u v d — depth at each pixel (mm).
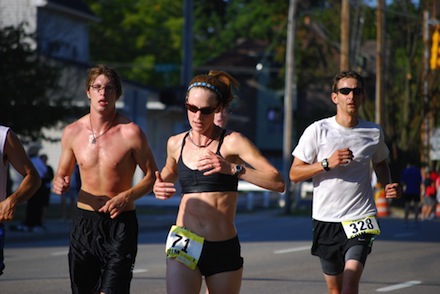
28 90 60781
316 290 28484
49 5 101125
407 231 58219
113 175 18125
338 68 120250
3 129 17141
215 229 16219
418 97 99438
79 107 64062
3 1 100875
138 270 33781
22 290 27688
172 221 65000
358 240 19297
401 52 105938
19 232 51406
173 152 16891
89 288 18422
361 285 30250
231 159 16469
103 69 18281
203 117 16219
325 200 19609
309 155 19844
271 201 111500
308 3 126500
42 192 52312
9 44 60844
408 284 30547
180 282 16047
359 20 107438
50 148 101250
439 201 75812
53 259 38125
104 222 18047
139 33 164750
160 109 102625
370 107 98625
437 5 101562
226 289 16219
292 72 92000
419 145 99438
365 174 19672
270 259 38406
